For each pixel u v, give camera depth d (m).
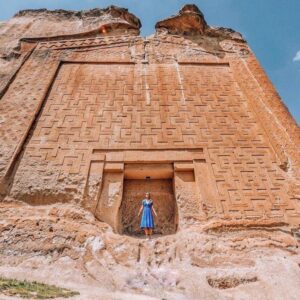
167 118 8.81
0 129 8.09
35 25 13.20
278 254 5.70
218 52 11.87
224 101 9.55
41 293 3.60
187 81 10.22
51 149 7.72
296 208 6.78
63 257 5.39
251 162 7.76
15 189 6.80
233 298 4.48
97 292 4.17
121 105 9.11
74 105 9.02
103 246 5.63
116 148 7.91
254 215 6.63
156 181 8.08
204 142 8.21
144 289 4.57
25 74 10.11
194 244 5.82
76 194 6.88
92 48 11.62
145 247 5.70
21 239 5.68
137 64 10.86
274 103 9.49
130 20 14.05
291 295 4.55
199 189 7.14
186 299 4.34
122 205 7.60
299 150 8.05
